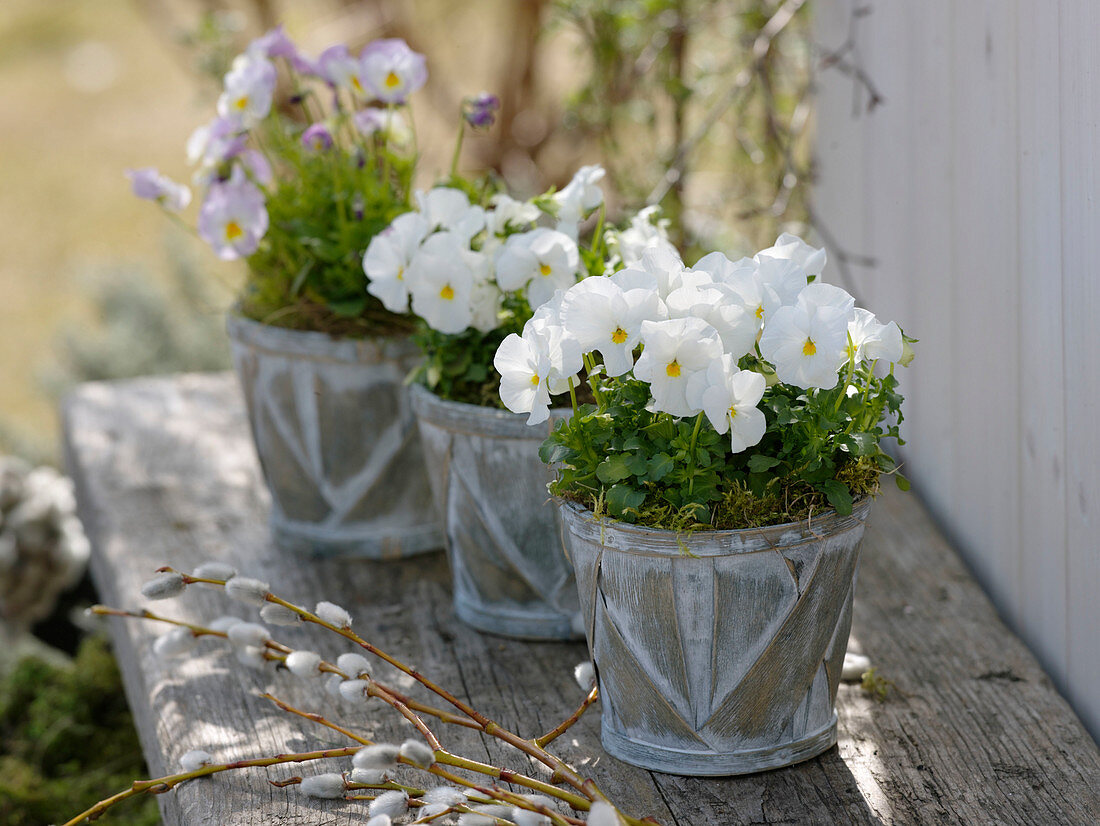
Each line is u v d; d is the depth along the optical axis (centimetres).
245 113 174
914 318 196
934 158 183
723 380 108
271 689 152
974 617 165
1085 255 136
